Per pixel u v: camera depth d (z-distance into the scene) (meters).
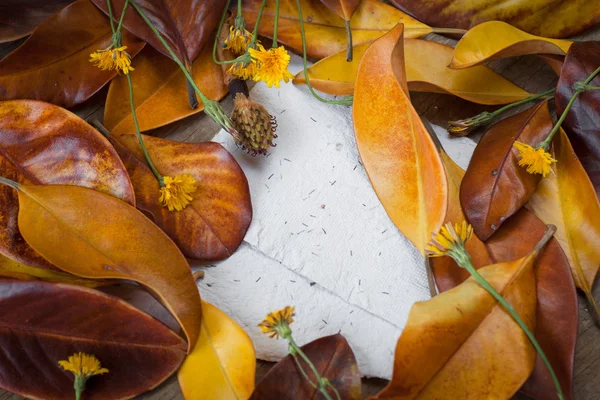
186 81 0.50
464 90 0.50
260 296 0.48
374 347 0.47
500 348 0.42
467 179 0.47
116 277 0.44
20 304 0.44
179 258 0.45
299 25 0.51
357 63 0.50
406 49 0.50
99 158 0.47
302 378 0.43
